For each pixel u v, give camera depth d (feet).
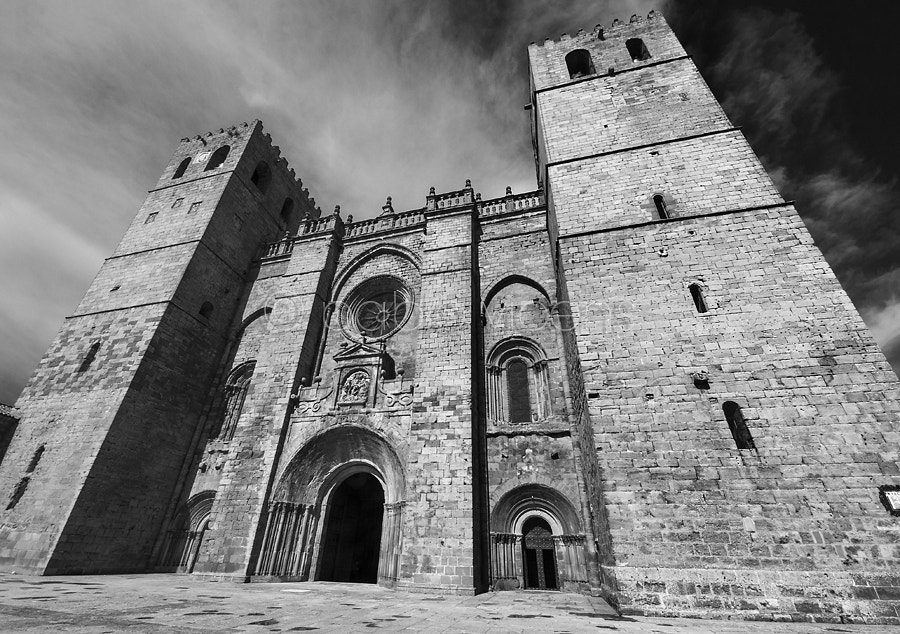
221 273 97.50
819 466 38.55
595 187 63.16
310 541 65.31
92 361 81.15
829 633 28.04
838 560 35.01
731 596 35.12
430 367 67.77
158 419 78.13
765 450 40.24
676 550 37.88
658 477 41.14
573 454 59.88
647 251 54.70
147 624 26.96
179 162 117.29
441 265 77.77
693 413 43.39
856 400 40.37
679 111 68.28
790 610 33.86
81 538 63.87
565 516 58.23
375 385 70.54
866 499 36.58
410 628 27.66
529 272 77.36
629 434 43.83
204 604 37.01
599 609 38.83
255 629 26.09
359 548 78.48
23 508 67.15
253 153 113.91
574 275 55.42
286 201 128.67
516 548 58.13
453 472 58.29
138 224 104.32
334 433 68.49
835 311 44.93
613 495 41.32
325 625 28.14
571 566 55.06
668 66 75.10
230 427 84.28
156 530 75.00
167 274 89.25
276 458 68.13
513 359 72.33
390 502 62.44
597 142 69.00
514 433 63.67
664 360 46.83
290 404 73.05
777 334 45.24
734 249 51.70
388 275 88.43
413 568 53.26
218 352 93.20
